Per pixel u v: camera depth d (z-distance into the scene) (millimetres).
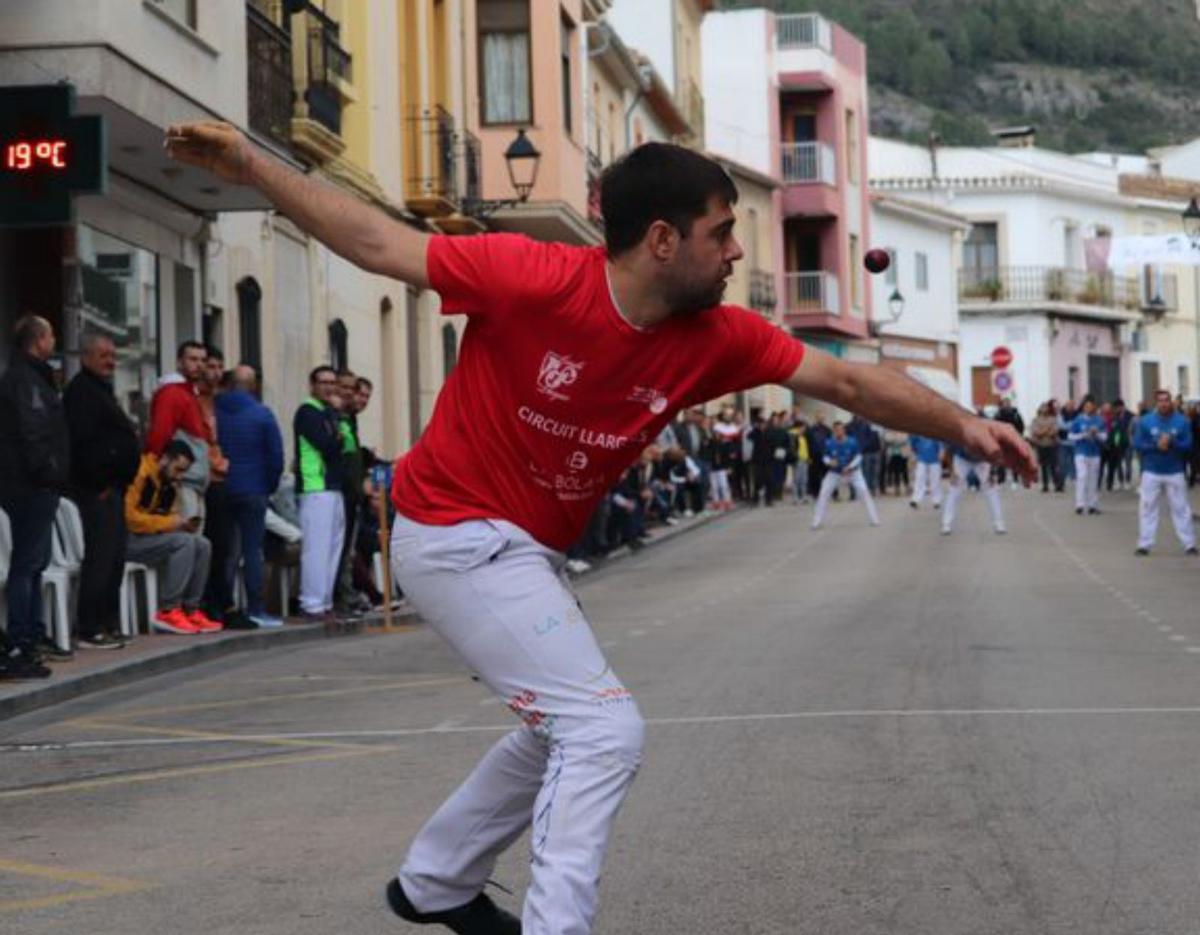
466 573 5664
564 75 41844
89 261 21906
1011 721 12625
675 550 37125
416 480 5754
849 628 19844
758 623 20812
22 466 15648
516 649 5629
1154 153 99625
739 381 5785
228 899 8062
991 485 39125
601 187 5582
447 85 37469
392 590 24875
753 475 55250
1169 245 36844
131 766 11922
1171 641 18125
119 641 17953
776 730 12352
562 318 5535
